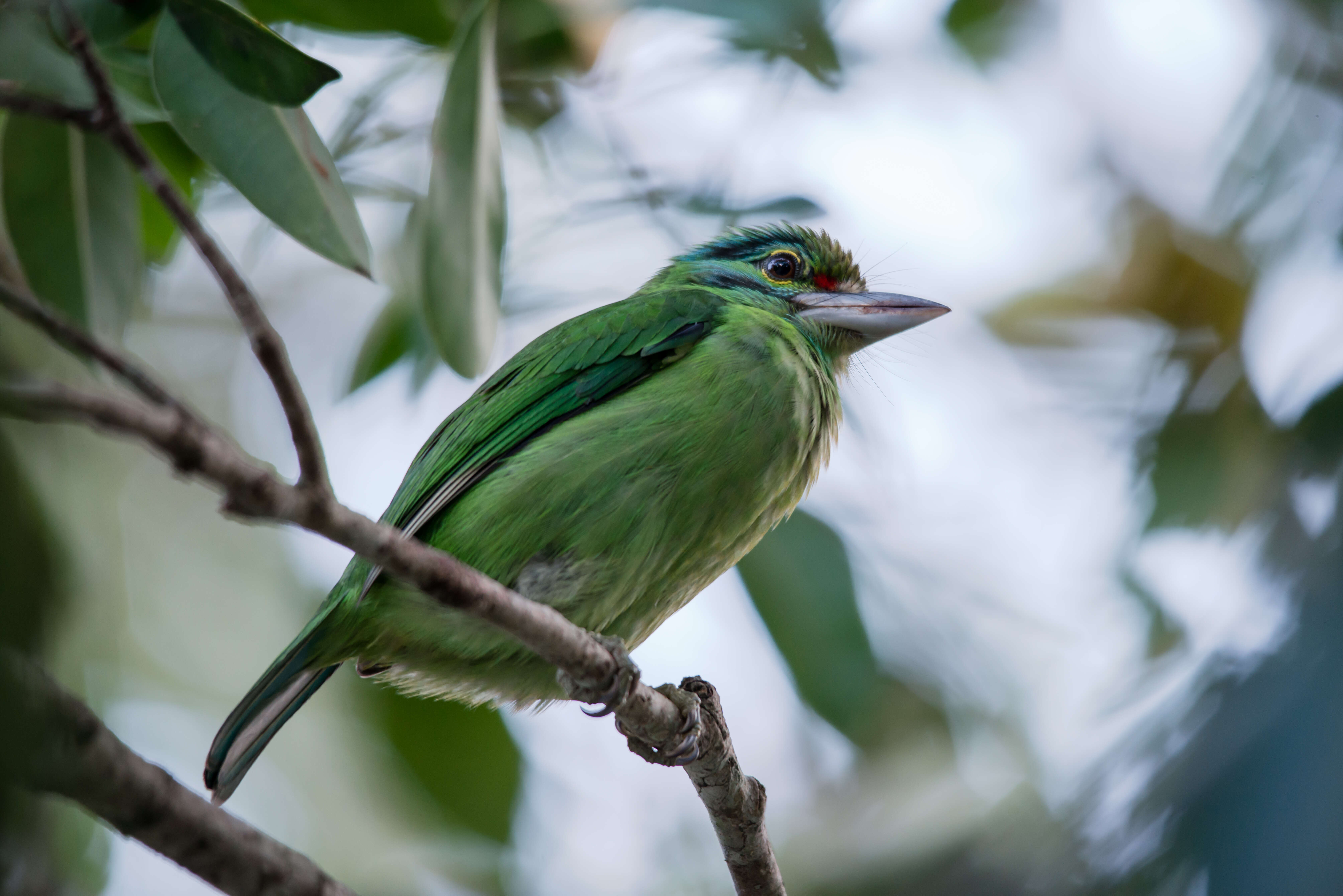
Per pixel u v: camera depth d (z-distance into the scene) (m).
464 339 7.22
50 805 5.86
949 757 11.92
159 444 4.16
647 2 9.97
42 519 8.75
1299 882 7.42
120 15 6.02
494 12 7.18
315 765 10.72
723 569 8.84
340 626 8.00
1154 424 11.43
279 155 6.26
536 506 8.09
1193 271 11.70
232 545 10.84
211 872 5.56
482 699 8.62
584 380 8.53
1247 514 10.14
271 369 4.37
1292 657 8.14
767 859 7.68
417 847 11.07
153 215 8.77
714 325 8.81
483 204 7.30
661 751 7.25
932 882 11.35
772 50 10.67
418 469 9.26
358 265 6.35
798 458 8.62
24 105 4.23
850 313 10.18
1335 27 10.90
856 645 10.13
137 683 10.31
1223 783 7.96
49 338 7.66
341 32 9.24
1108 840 8.77
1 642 6.88
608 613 8.26
